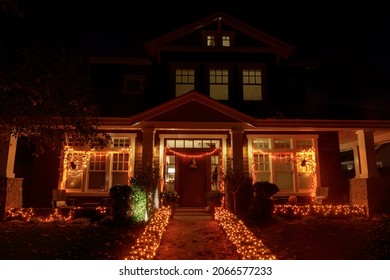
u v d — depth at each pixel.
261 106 15.80
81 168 14.54
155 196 12.78
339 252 7.78
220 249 8.20
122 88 16.19
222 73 16.17
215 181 15.14
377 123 13.99
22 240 8.86
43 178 14.17
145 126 13.31
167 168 15.27
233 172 13.18
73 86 8.36
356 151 18.48
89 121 9.88
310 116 14.51
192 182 15.16
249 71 16.28
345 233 9.93
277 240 9.13
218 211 12.38
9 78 7.08
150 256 7.02
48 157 14.33
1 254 7.38
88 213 12.69
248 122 13.53
